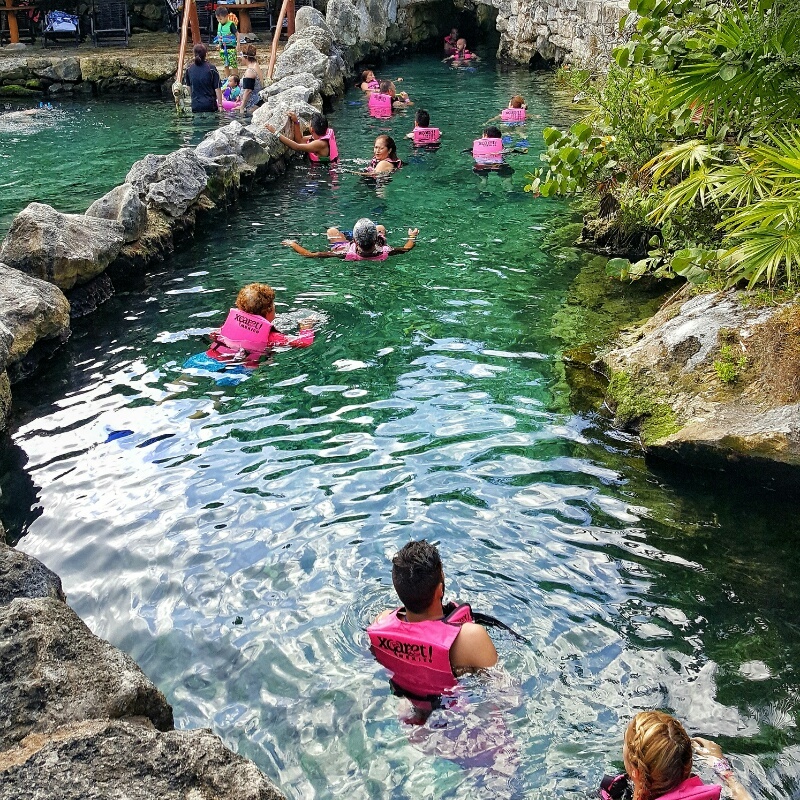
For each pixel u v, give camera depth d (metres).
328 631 4.39
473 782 3.51
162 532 5.25
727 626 4.46
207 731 3.31
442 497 5.55
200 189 11.51
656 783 3.09
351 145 16.28
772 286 6.82
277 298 9.03
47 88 21.50
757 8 7.09
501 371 7.35
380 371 7.36
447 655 3.91
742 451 5.78
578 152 9.17
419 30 28.11
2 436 6.46
